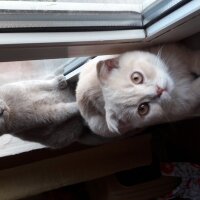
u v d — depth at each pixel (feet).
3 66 1.42
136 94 0.84
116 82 0.87
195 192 1.57
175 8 0.73
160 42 0.92
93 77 0.98
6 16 0.69
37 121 1.26
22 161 1.77
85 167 1.80
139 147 1.85
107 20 0.81
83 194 2.36
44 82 1.35
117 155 1.82
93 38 0.79
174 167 1.66
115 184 1.97
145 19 0.84
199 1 0.65
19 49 0.74
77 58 1.22
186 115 1.05
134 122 0.92
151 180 1.95
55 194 2.30
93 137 1.46
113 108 0.89
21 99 1.25
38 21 0.72
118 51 0.94
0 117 1.17
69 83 1.39
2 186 1.68
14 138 1.70
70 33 0.76
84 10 0.80
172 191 1.72
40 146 1.72
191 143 1.74
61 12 0.76
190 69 0.93
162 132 1.86
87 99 1.00
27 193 1.73
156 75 0.84
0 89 1.25
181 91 0.91
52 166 1.76
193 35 0.93
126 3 0.86
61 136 1.36
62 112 1.28
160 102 0.85
